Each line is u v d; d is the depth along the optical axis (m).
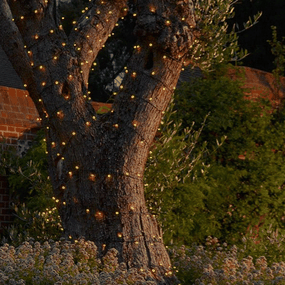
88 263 7.70
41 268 7.03
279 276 7.73
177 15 8.29
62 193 8.54
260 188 12.41
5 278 6.34
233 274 7.94
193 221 11.59
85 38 8.89
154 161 11.00
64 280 6.56
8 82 19.52
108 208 8.17
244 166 12.66
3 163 11.53
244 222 12.16
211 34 12.86
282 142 12.94
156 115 8.41
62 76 8.45
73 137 8.35
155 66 8.32
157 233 8.44
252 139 12.91
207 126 12.43
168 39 8.16
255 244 11.45
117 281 6.86
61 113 8.40
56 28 8.70
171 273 8.09
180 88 13.31
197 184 11.45
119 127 8.32
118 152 8.23
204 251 9.51
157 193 10.99
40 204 11.12
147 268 8.02
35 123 12.22
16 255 7.41
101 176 8.22
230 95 12.80
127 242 8.09
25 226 11.38
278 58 15.49
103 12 9.12
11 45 8.72
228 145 12.65
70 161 8.40
